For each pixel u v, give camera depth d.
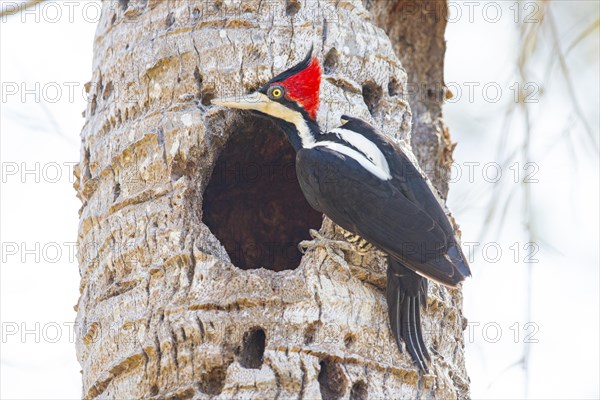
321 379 10.03
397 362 10.34
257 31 11.68
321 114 11.55
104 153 11.80
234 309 10.20
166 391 10.09
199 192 11.20
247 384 9.73
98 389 10.75
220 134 11.45
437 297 11.07
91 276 11.46
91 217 11.65
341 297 10.37
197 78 11.59
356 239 10.82
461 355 11.39
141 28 12.09
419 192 10.88
